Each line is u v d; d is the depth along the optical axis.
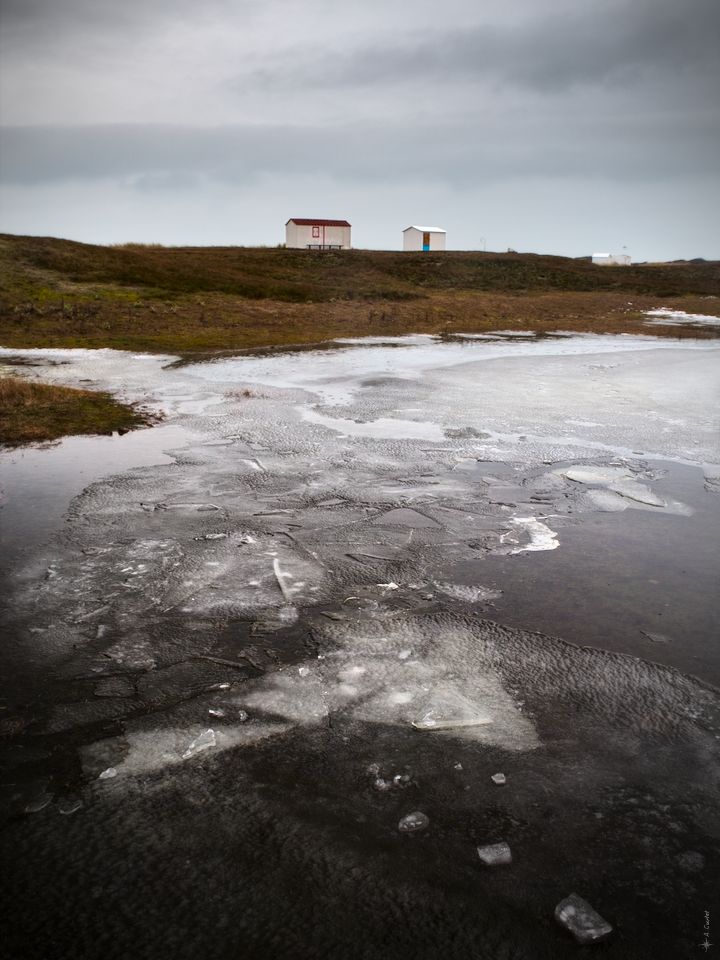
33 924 2.46
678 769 3.26
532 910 2.52
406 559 5.61
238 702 3.73
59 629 4.47
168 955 2.35
